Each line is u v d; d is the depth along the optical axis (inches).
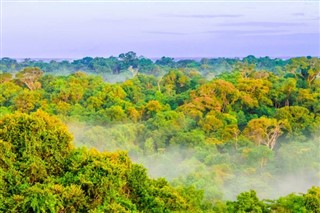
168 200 847.1
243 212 846.5
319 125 2096.5
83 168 807.1
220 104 2484.0
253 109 2571.4
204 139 1941.4
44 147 825.5
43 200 723.4
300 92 2573.8
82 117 2224.4
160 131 2033.7
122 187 859.4
